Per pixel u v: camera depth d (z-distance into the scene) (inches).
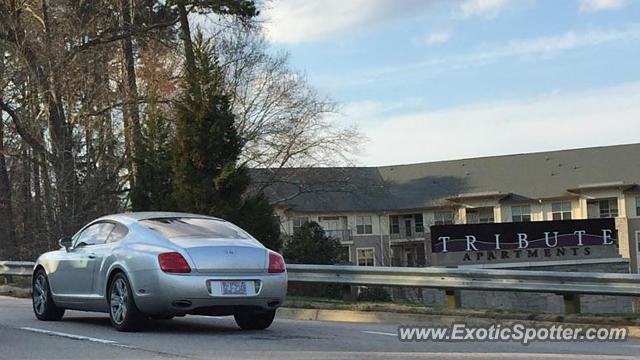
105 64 1298.0
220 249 387.5
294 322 488.4
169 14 1278.3
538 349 364.5
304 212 2500.0
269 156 1499.8
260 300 391.5
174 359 316.2
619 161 2477.9
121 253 400.2
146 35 1290.6
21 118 1289.4
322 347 356.8
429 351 350.9
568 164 2539.4
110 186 1261.1
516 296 1337.4
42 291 463.2
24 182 1392.7
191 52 884.6
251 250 397.4
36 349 345.4
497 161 2664.9
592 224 1616.6
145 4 1306.6
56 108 1209.4
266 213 855.1
